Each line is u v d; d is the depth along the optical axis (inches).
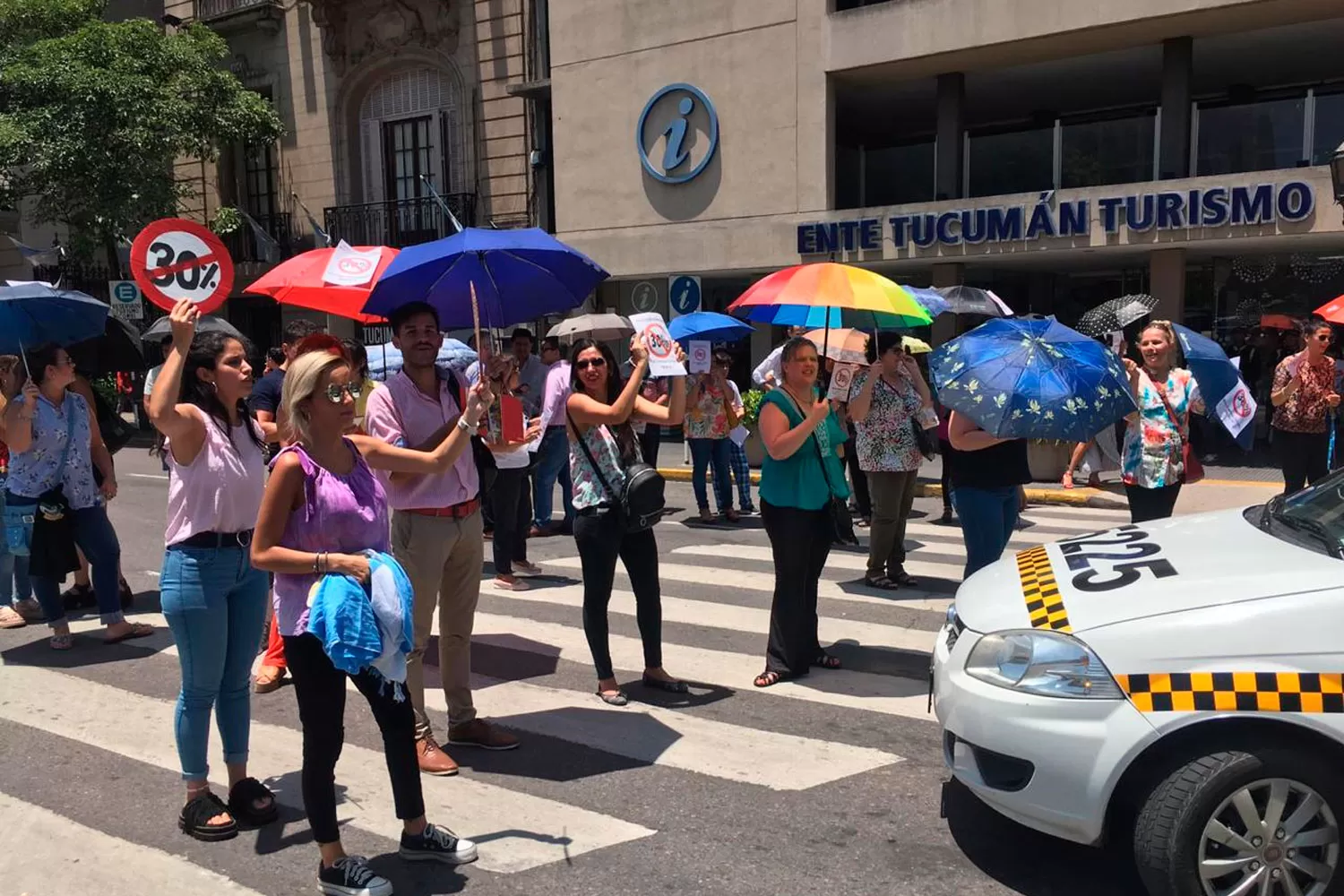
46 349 252.7
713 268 704.4
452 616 191.8
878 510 311.6
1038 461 528.7
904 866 148.3
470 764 186.9
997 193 686.5
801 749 193.0
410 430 179.0
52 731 205.5
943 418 424.8
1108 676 127.9
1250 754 122.4
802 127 665.0
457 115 848.9
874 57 636.1
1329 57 628.1
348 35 890.7
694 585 329.7
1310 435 351.6
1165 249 589.6
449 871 147.3
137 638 272.7
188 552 154.0
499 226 834.8
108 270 925.2
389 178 899.4
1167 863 124.7
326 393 138.0
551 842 156.0
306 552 135.3
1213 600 129.9
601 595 215.2
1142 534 166.7
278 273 253.6
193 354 155.9
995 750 134.4
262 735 203.3
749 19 675.4
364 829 160.9
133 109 792.9
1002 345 193.0
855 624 279.0
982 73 661.3
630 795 173.3
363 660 128.9
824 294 223.3
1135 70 652.1
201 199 984.3
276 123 887.1
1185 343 242.8
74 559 259.4
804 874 146.0
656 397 438.3
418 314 177.2
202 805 159.8
